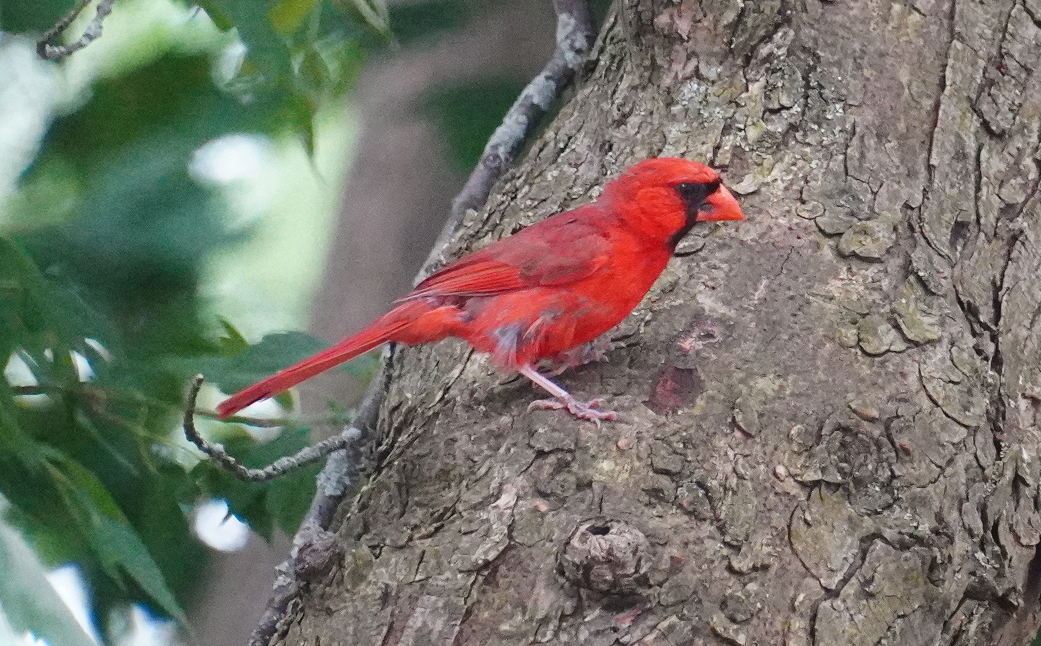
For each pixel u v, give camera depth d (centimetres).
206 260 1101
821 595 546
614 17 838
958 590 575
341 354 677
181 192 1040
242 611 1127
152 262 1001
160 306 991
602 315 664
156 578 639
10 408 642
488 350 675
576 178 760
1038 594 627
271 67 678
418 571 564
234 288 1459
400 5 1008
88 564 807
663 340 634
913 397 604
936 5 736
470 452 604
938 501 579
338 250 1261
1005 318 667
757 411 589
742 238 671
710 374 607
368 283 1241
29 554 458
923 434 594
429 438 632
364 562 579
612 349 647
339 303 1245
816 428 586
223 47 1034
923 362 617
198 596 995
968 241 685
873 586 551
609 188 689
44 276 758
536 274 665
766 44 732
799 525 561
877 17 731
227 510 773
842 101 712
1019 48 736
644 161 675
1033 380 657
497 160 866
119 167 1023
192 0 808
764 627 534
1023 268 686
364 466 721
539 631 532
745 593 538
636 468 569
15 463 685
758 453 578
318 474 764
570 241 664
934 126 705
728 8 733
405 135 1238
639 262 666
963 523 586
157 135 1028
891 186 682
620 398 609
